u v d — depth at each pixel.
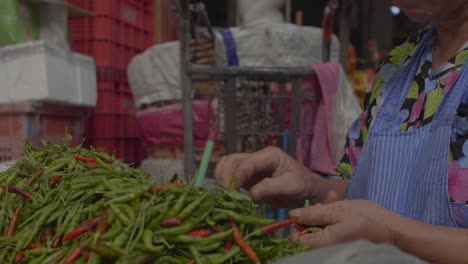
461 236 0.92
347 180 1.52
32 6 3.03
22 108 2.78
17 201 0.91
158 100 3.30
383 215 0.93
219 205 0.77
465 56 1.19
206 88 2.84
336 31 5.14
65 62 2.99
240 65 2.76
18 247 0.79
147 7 4.40
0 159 2.83
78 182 0.86
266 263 0.69
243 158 1.27
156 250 0.66
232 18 4.89
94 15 3.57
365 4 6.57
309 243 0.92
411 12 1.15
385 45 6.63
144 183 0.81
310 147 2.53
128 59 4.12
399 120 1.30
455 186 1.09
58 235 0.77
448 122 1.11
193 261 0.70
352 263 0.47
